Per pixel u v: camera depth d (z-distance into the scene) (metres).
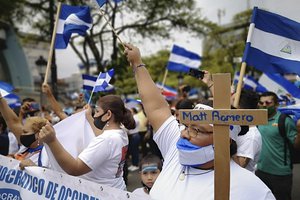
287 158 4.08
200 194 1.90
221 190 1.66
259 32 3.52
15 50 32.16
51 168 2.78
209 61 26.78
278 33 3.50
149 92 2.44
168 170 2.14
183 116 1.73
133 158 9.56
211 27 20.25
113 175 2.69
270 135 4.13
